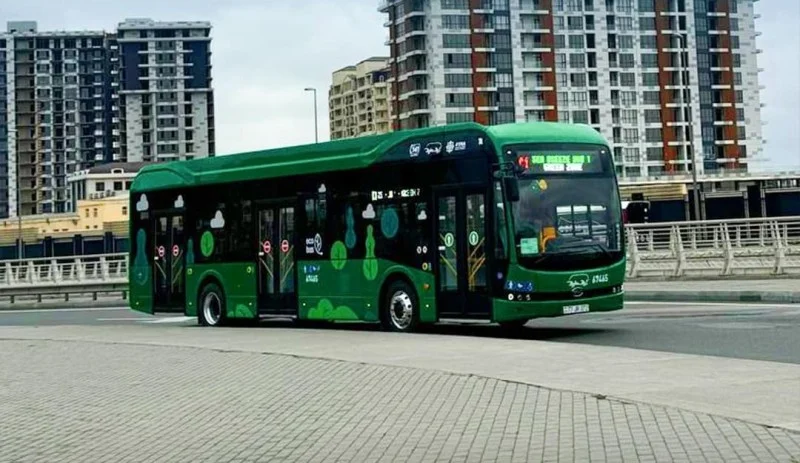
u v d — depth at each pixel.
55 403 11.61
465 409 9.67
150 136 174.12
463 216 16.64
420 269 17.33
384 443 8.40
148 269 23.66
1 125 180.75
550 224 16.16
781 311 19.38
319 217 19.33
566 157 16.55
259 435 9.06
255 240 20.78
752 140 147.50
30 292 39.91
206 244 22.00
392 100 141.62
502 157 16.06
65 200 181.38
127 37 173.62
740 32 147.38
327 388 11.43
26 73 181.12
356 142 18.80
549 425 8.71
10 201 180.50
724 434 8.00
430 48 133.88
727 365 11.88
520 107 136.75
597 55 140.75
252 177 20.92
